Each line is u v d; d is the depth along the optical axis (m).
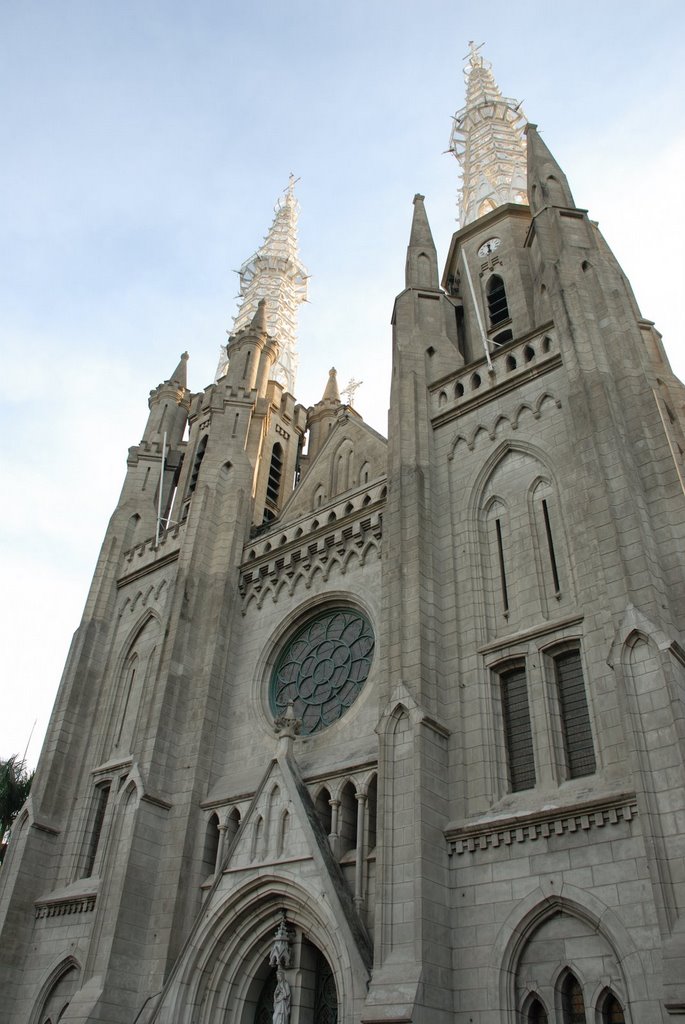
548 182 36.91
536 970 19.44
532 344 31.28
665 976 15.95
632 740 18.95
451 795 23.14
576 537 25.12
